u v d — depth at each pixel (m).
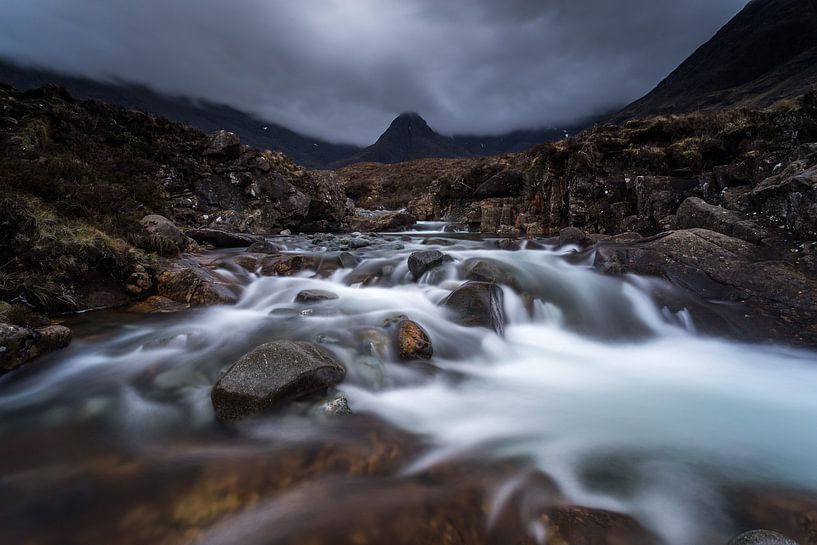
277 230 19.59
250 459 3.31
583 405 4.87
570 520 2.76
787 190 8.48
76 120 14.83
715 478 3.42
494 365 6.07
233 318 6.96
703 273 7.93
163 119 19.03
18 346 4.87
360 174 60.81
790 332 6.42
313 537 2.52
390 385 4.87
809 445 3.99
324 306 7.42
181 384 4.66
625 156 16.89
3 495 2.85
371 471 3.29
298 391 4.14
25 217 6.95
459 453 3.71
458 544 2.55
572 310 7.81
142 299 7.79
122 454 3.37
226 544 2.50
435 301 7.80
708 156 14.79
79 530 2.59
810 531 2.84
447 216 30.80
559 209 19.17
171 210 15.48
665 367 6.13
